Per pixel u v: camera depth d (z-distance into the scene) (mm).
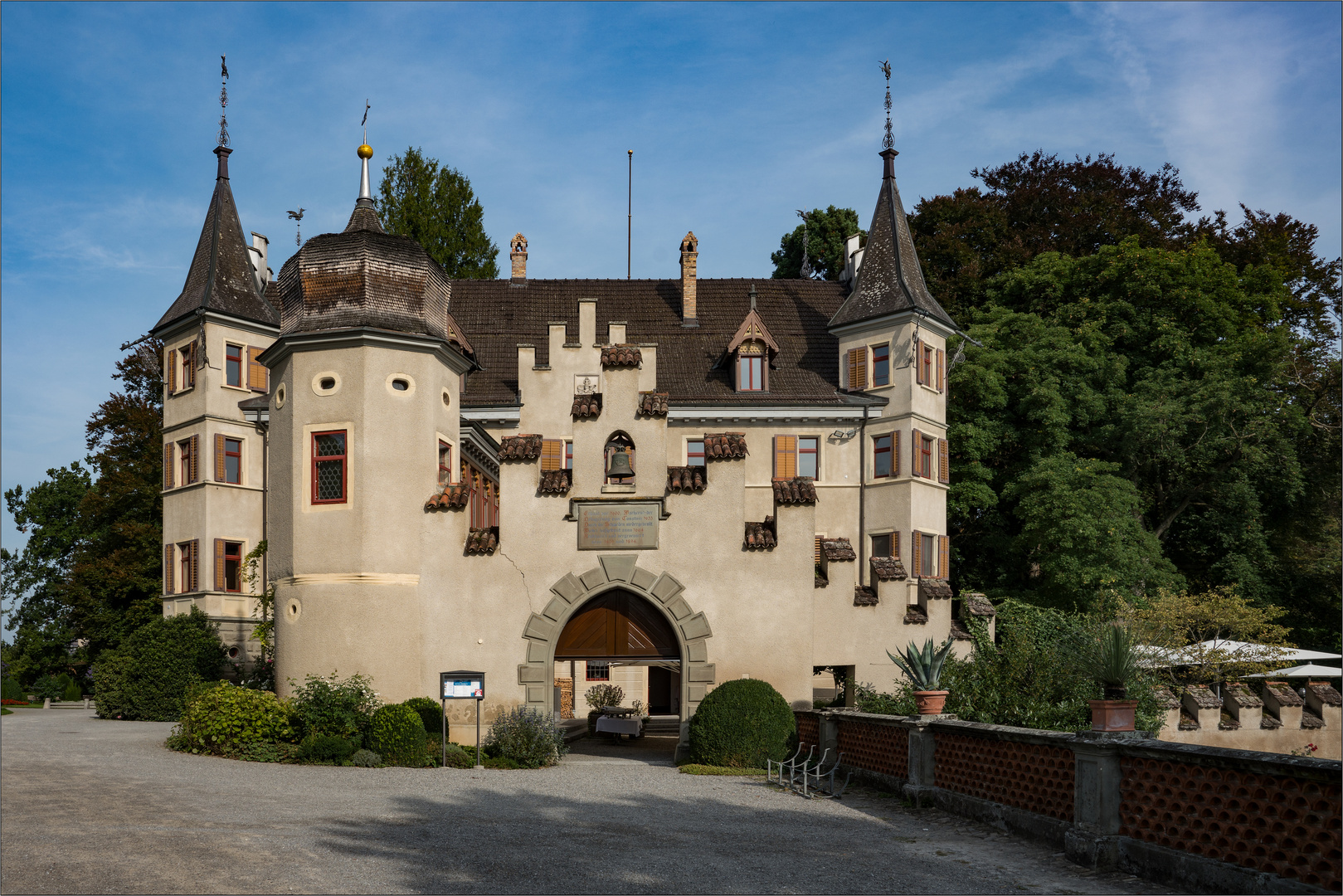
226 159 36844
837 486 33562
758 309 37625
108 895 9109
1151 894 9984
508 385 33875
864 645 23484
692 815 14359
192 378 34750
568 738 28047
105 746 20688
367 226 23812
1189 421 36000
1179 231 46781
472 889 9742
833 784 16672
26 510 52875
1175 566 39156
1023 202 46875
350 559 21312
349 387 21797
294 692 21062
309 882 9750
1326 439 40219
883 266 34594
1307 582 38219
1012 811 13250
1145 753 10750
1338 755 24000
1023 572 37625
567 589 21422
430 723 20453
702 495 21688
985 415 37875
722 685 20516
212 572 33500
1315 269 45531
